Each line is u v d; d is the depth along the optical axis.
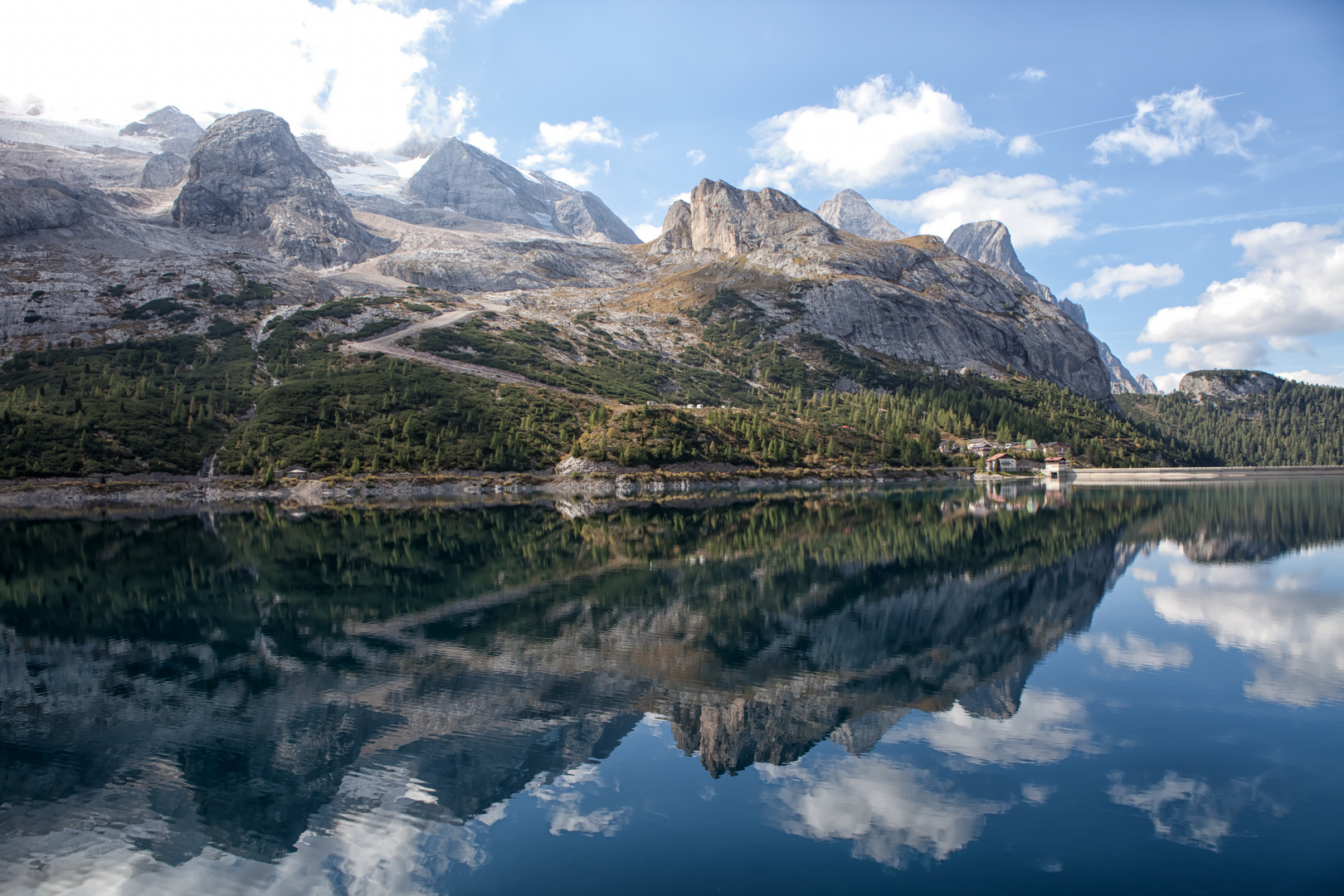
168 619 45.56
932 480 181.50
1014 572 57.22
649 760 24.58
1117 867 18.36
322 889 18.02
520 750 25.47
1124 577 55.41
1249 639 38.66
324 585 55.00
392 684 32.47
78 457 131.25
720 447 164.75
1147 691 30.73
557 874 18.17
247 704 30.58
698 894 17.33
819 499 128.75
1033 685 31.45
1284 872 18.09
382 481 137.88
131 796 23.00
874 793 22.12
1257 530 81.44
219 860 19.42
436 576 57.88
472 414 162.50
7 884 18.58
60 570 62.81
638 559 64.44
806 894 17.14
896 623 41.91
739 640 38.44
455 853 19.39
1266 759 24.33
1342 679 32.00
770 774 23.41
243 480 137.38
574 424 168.75
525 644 38.19
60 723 28.83
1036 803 21.52
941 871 18.22
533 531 85.38
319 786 23.14
